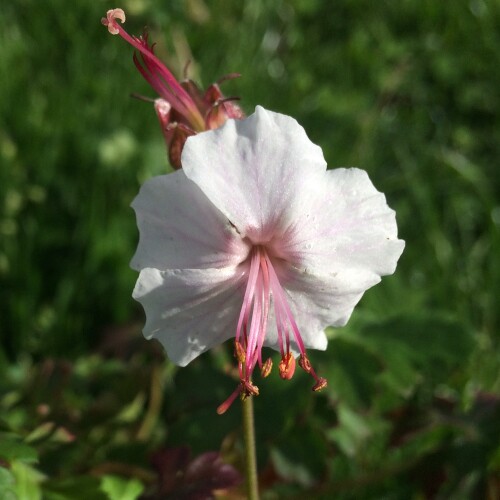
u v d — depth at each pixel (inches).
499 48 8.9
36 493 3.8
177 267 3.0
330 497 4.9
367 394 4.3
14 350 5.9
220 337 3.2
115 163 6.6
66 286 6.1
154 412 4.7
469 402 4.8
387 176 7.5
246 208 2.9
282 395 4.3
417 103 8.5
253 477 3.6
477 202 7.3
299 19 9.3
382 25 9.2
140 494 3.9
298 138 2.9
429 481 4.6
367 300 5.4
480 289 6.4
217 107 3.3
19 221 6.4
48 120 7.0
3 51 7.6
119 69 7.7
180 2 8.5
